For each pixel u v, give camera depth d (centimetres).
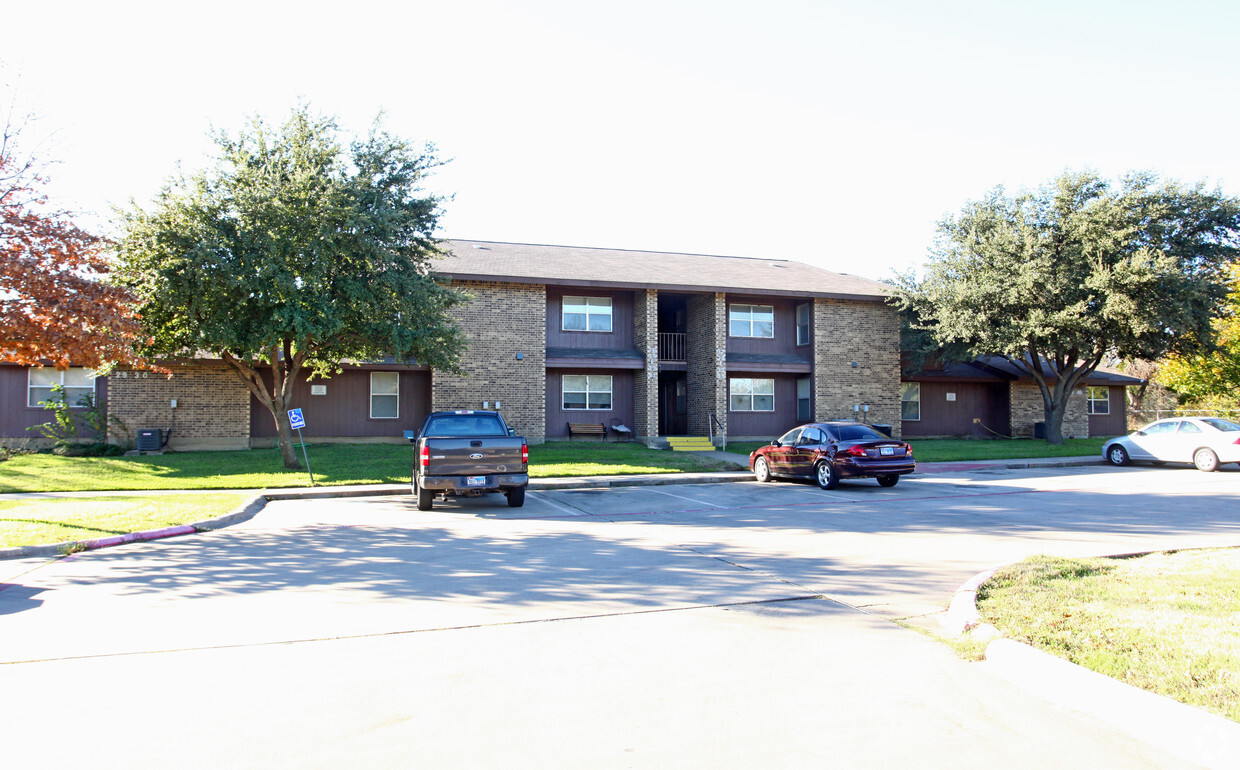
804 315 2950
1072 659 491
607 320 2794
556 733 412
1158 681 446
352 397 2534
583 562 882
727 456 2405
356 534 1105
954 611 631
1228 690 428
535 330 2567
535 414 2552
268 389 2455
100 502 1398
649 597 713
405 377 2584
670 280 2689
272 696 465
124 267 1591
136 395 2286
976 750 392
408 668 516
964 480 1889
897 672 508
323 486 1705
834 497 1556
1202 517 1215
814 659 534
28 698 462
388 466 1986
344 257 1697
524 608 674
